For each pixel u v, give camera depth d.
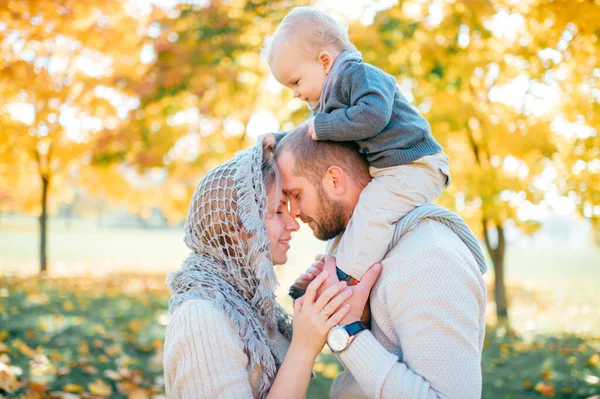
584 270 23.27
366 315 1.84
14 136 11.48
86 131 11.73
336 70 2.20
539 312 10.48
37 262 17.45
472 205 8.05
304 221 1.97
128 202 13.44
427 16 7.32
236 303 1.76
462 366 1.61
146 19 9.09
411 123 1.98
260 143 1.87
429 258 1.68
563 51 6.57
